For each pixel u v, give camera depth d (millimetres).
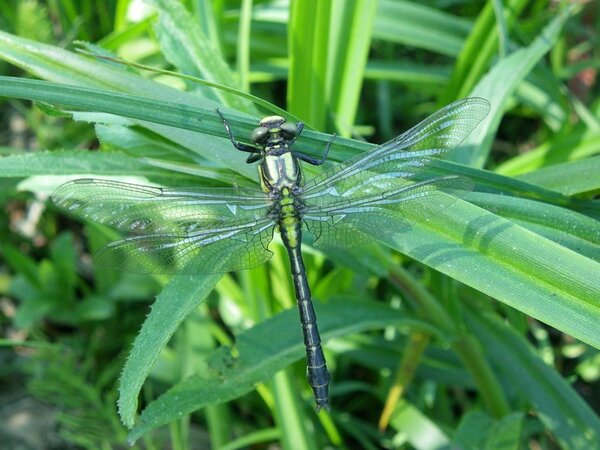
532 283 66
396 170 79
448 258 70
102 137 81
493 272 68
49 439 123
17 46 76
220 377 78
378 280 128
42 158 80
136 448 117
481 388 99
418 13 131
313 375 83
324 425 118
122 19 118
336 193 82
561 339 130
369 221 76
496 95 99
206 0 112
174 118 72
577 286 65
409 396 120
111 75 77
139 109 71
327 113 106
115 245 79
